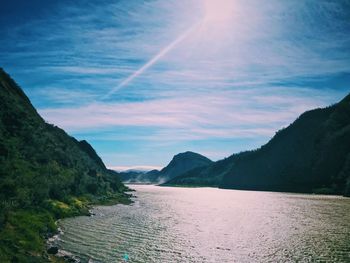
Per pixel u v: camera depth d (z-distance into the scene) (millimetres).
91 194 114250
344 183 194500
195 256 43906
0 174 61938
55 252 40469
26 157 82688
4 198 53281
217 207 110500
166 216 83125
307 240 53781
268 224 70625
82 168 130625
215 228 65375
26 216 50938
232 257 43688
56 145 118688
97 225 63719
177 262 41062
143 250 46188
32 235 43031
